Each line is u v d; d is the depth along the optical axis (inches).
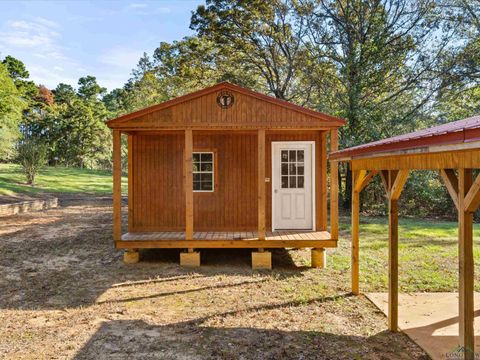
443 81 585.6
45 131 1476.4
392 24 606.2
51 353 137.4
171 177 318.0
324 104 637.3
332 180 269.3
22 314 178.7
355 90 571.5
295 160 316.8
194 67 832.3
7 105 811.4
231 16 727.1
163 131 300.8
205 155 319.6
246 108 267.7
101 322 168.4
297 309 184.2
